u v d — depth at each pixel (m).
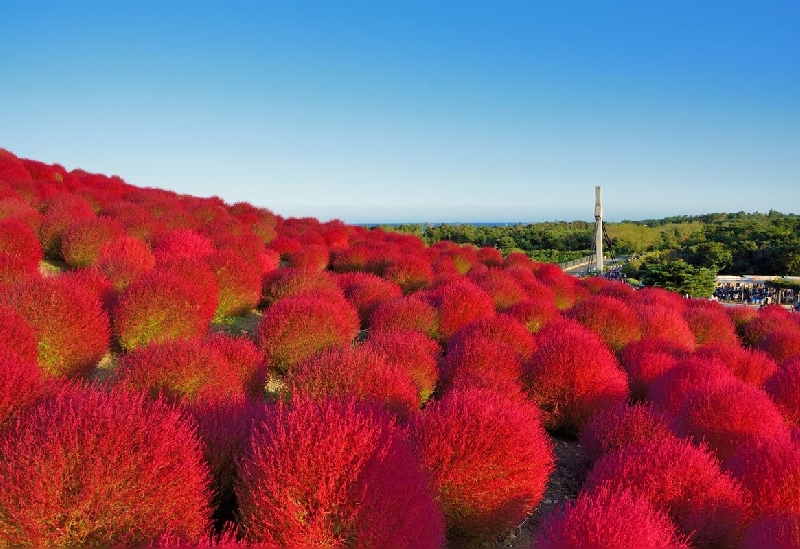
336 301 7.20
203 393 3.63
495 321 6.70
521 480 3.37
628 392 5.72
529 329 8.06
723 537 3.38
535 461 3.45
